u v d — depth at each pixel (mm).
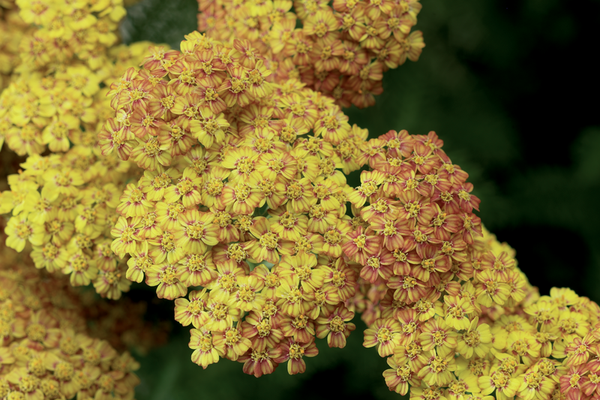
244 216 331
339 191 338
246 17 361
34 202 347
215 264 330
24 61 363
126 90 334
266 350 329
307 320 330
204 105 332
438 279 334
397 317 336
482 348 335
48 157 354
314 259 331
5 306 357
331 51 355
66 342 356
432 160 339
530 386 333
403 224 333
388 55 359
